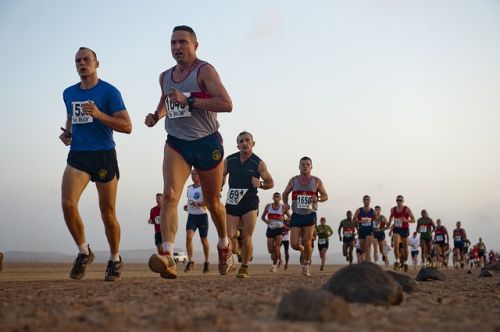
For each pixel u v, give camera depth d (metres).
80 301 4.21
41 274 11.45
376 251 19.58
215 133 6.66
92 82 7.00
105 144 6.91
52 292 5.05
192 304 4.01
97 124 6.87
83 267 7.09
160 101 7.01
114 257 7.24
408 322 3.27
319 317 3.16
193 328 2.92
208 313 3.51
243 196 9.19
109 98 6.97
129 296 4.62
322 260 20.47
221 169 6.73
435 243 24.59
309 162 11.17
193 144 6.51
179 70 6.65
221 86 6.45
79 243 7.05
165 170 6.55
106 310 3.62
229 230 9.22
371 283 4.09
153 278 8.37
